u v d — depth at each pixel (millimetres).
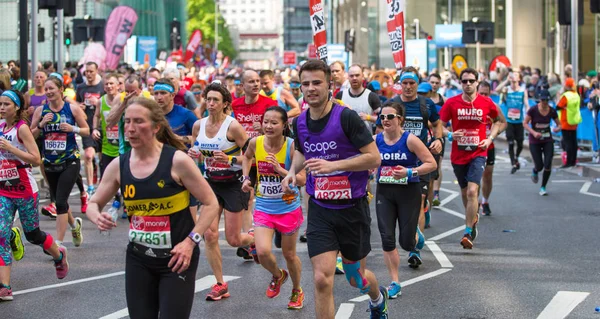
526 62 65438
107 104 16047
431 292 10500
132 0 97250
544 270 11766
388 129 10633
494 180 23219
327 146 7656
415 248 11938
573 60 28562
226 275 11625
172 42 70812
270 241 9695
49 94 12773
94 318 9328
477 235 14695
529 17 65250
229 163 10695
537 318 9242
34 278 11453
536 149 20031
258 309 9750
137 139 6520
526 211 17406
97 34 33094
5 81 13594
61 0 22562
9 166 10258
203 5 143875
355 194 7781
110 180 6734
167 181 6570
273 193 9656
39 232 10641
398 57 16828
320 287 7668
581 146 28906
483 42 41875
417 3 68375
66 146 12922
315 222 7820
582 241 14008
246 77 13039
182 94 15562
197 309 9734
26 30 21062
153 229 6613
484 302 9961
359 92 14023
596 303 9891
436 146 12469
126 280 6730
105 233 15016
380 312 8594
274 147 9867
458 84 38000
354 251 7926
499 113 14000
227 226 10945
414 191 10633
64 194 12867
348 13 85562
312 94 7551
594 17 57312
